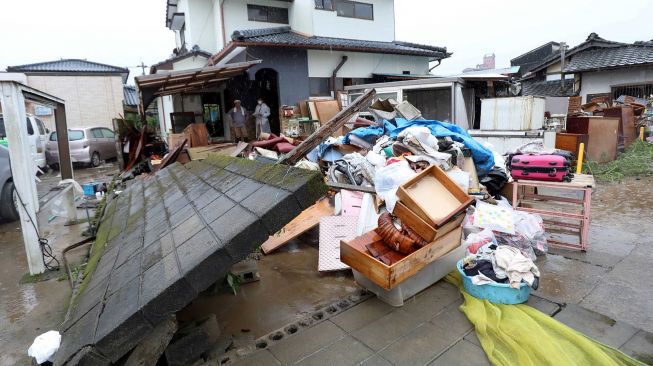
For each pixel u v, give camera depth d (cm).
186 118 1331
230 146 880
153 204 339
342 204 439
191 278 166
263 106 1210
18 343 293
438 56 1622
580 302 292
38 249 418
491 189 507
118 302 175
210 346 236
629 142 1054
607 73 1415
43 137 1059
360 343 244
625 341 237
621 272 339
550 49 2188
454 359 225
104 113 1809
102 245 317
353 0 1458
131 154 987
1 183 635
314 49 1330
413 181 312
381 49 1403
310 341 249
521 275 271
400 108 729
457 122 941
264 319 288
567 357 211
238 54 1207
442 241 301
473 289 283
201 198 266
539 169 396
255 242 179
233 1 1345
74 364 153
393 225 307
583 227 386
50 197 540
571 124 862
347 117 549
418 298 297
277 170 221
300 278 356
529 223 377
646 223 473
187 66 1324
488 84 1000
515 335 234
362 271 290
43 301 359
